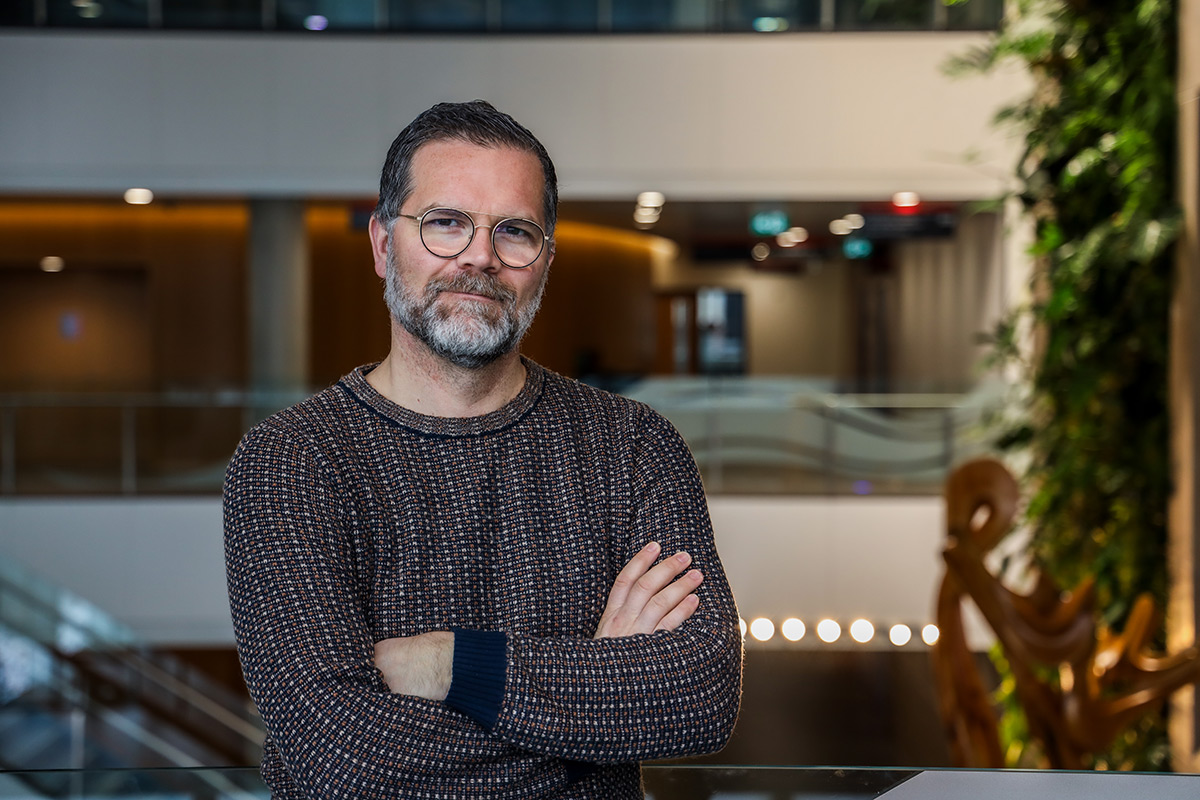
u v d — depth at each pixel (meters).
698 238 14.72
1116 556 4.10
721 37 10.07
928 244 13.70
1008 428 5.13
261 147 10.05
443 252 1.41
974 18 9.90
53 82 9.98
